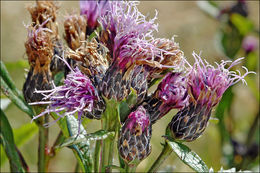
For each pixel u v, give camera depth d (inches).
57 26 13.2
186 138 12.3
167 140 11.9
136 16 11.9
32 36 12.7
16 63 15.1
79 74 11.9
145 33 12.0
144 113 11.9
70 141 11.6
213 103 12.2
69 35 13.2
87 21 13.3
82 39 13.0
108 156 12.3
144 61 11.8
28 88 12.8
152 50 11.6
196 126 12.2
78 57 12.2
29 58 12.7
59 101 11.9
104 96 11.9
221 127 17.0
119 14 12.1
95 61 12.2
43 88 12.7
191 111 12.2
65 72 12.8
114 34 12.0
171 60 12.2
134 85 12.1
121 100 11.9
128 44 11.8
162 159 12.4
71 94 11.9
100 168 12.4
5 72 13.2
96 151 12.5
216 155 17.1
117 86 11.8
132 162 12.0
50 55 12.7
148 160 16.5
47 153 13.4
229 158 17.1
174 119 12.4
